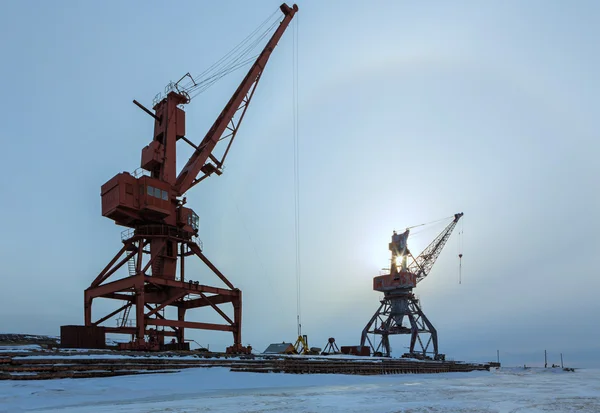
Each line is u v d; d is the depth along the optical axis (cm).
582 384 4991
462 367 9700
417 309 10338
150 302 5588
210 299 5969
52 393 2541
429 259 11175
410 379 5953
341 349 8781
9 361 2906
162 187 5297
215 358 4338
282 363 4803
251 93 6619
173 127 5719
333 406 2327
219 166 6122
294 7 7256
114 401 2489
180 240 5431
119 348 4481
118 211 5116
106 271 5441
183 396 2788
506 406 2453
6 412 2062
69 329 4234
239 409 2155
